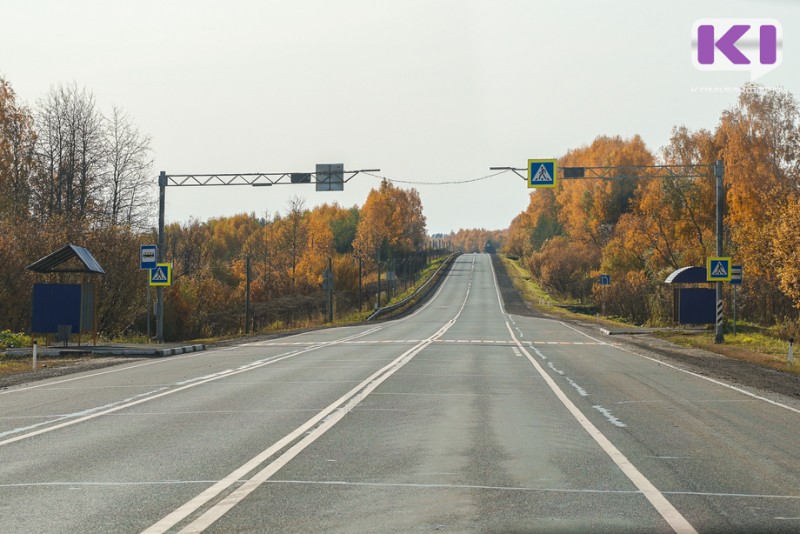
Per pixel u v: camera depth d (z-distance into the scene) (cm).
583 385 2055
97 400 1720
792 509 804
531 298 11369
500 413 1521
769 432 1319
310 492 870
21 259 4266
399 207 18112
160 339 3869
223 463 1033
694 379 2253
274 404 1644
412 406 1616
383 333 5175
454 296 11706
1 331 3953
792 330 4559
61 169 6050
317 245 13400
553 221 17538
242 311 7912
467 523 745
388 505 813
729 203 7919
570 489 890
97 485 903
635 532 715
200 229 11150
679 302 4938
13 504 813
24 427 1341
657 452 1127
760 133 7331
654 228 8706
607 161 12475
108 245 4759
